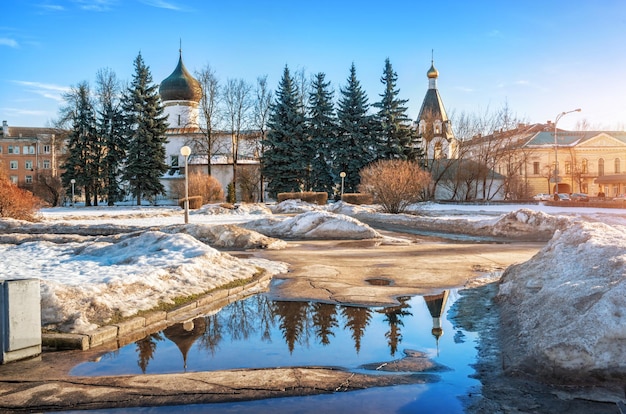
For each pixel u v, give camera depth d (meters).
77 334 6.32
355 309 8.34
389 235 22.61
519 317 6.76
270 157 55.75
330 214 21.47
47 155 106.75
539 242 19.06
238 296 9.29
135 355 6.00
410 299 9.05
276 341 6.59
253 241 17.08
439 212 37.69
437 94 79.81
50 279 8.63
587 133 91.19
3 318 5.72
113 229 21.45
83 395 4.77
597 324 5.02
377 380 5.13
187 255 11.04
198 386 4.97
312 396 4.73
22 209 25.69
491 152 64.44
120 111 56.44
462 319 7.59
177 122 66.12
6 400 4.68
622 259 6.32
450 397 4.69
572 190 83.38
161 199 60.84
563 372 4.93
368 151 58.09
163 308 7.79
